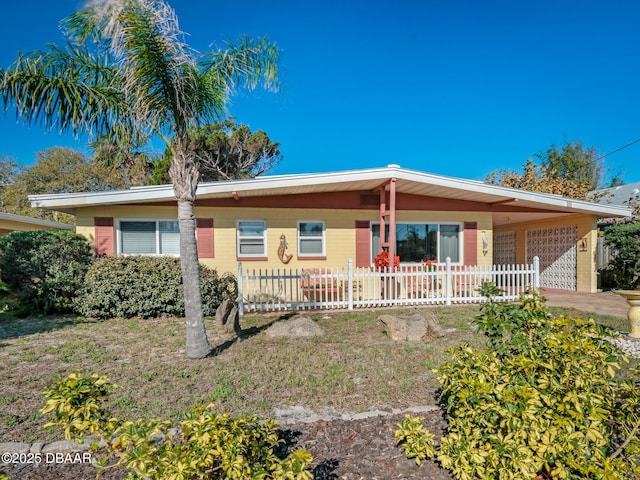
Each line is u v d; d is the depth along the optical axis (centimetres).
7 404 378
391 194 953
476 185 1012
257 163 2430
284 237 1061
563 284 1356
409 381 425
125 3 451
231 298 915
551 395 237
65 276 821
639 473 220
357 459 277
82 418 201
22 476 263
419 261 1154
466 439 241
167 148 536
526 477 207
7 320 789
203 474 185
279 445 295
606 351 265
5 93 472
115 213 969
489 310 320
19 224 1336
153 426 202
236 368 472
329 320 782
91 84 519
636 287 1176
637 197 1516
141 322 772
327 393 395
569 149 2612
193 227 529
